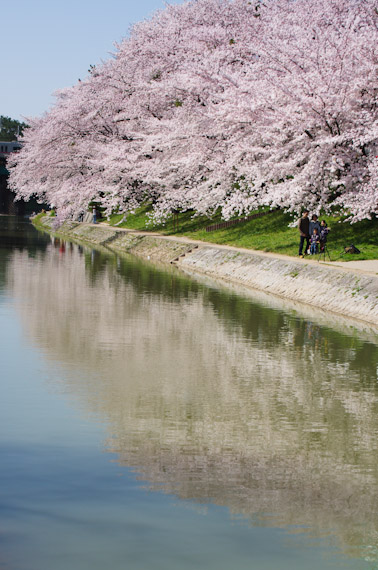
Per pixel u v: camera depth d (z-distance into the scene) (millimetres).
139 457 10250
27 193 66125
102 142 54781
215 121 39188
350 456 10719
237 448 10891
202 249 39812
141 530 7910
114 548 7457
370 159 32219
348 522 8352
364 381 15391
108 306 24562
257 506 8727
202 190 42406
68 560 7152
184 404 13195
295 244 35438
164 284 31109
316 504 8859
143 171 49219
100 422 11859
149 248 46531
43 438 10891
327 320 22922
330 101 32500
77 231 67500
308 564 7297
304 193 32594
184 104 45406
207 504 8703
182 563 7203
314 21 37688
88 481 9219
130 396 13609
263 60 36625
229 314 23641
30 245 53438
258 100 34562
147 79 50781
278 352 18141
